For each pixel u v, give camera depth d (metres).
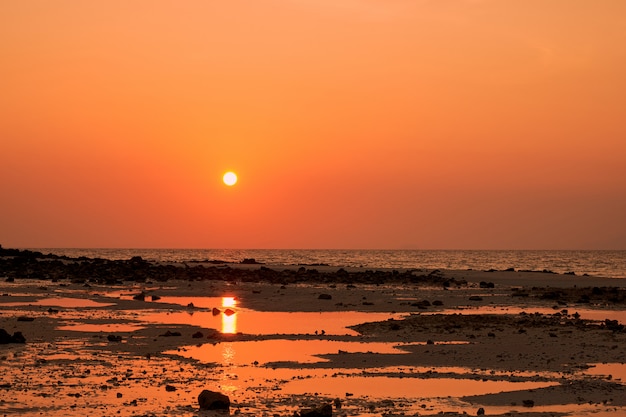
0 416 18.36
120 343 31.03
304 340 32.41
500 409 19.72
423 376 24.38
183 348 29.95
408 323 37.59
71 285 64.56
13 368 24.95
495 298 55.97
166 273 80.06
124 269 81.94
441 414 19.03
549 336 33.22
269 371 25.16
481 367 26.03
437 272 90.00
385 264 154.62
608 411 19.50
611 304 52.53
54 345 30.17
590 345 30.69
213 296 56.94
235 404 20.05
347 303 51.28
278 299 54.34
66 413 18.80
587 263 179.25
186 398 20.78
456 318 38.84
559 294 58.28
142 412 18.95
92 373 24.34
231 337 32.94
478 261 187.38
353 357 27.94
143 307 47.03
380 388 22.44
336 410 19.41
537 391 22.00
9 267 79.06
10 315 40.34
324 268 100.88
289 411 19.23
